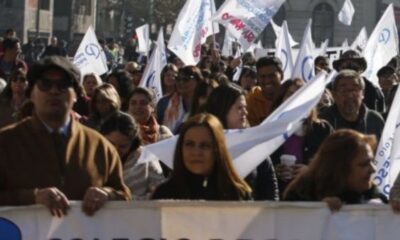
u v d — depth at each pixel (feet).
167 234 26.25
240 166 31.50
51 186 25.50
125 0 284.61
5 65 65.16
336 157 27.43
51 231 25.55
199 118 27.89
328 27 332.39
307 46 58.90
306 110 32.22
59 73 25.45
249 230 26.53
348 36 330.75
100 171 26.13
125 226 25.99
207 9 69.72
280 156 36.52
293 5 331.57
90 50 73.77
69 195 25.66
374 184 29.04
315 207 26.63
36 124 25.72
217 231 26.43
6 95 43.98
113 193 26.14
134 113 41.39
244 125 33.73
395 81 64.95
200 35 69.62
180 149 27.99
